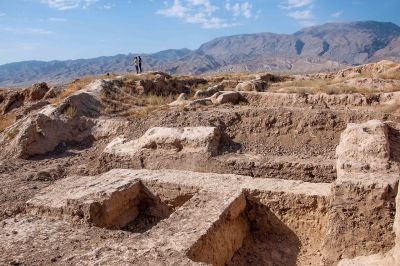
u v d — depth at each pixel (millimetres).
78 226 6223
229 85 24719
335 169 8531
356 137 7844
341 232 5895
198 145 9938
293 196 6746
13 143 12938
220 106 15234
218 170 9492
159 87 21906
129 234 5887
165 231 5586
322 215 6562
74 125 14180
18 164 11875
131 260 4793
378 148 7312
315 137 10438
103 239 5691
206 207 6352
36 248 5438
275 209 6887
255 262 6332
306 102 17656
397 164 7012
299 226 6746
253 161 9281
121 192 7195
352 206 5891
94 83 19297
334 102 17531
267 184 7250
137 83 20594
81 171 10828
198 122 11648
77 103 15281
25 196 8898
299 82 25922
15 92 21781
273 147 10430
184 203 6852
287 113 11039
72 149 13352
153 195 7719
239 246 6633
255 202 7016
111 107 16391
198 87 26250
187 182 7516
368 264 5086
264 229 7012
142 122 13477
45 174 10641
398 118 10461
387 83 21297
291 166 8914
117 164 10516
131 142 10891
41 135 13266
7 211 7820
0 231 6043
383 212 5750
